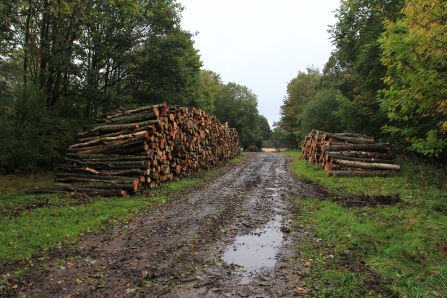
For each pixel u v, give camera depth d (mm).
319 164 17016
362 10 19109
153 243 5961
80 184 10898
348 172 13219
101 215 7887
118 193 9992
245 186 12422
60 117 16328
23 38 15750
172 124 13516
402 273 4324
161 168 12430
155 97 22375
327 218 7266
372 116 19797
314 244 5719
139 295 4012
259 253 5398
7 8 12438
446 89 7797
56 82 17344
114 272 4715
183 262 5047
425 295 3680
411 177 12008
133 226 7121
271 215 7879
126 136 11680
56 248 5750
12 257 5254
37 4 13781
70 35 17906
